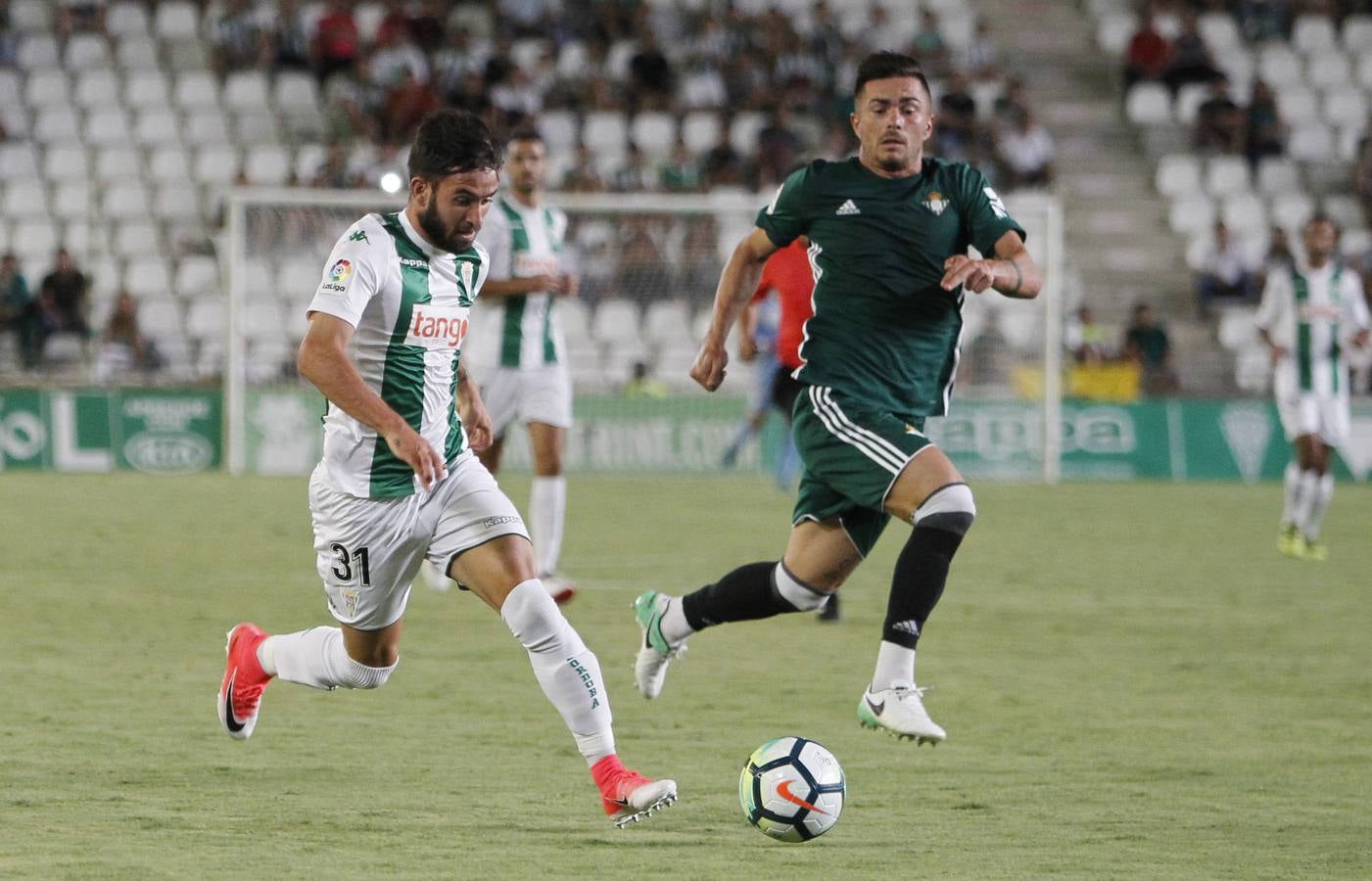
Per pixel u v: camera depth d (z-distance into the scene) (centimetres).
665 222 5419
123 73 6384
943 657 2184
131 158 6109
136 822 1277
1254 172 6588
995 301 5547
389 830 1267
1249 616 2592
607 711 1261
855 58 6569
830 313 1527
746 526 3781
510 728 1673
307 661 1421
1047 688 1966
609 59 6638
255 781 1427
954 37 6994
